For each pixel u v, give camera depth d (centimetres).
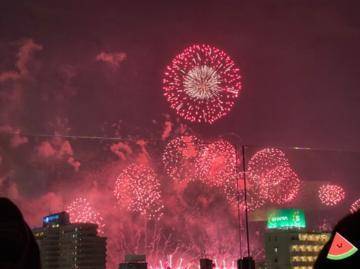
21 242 292
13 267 286
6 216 297
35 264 302
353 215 253
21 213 307
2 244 286
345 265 241
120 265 2097
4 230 289
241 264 1152
